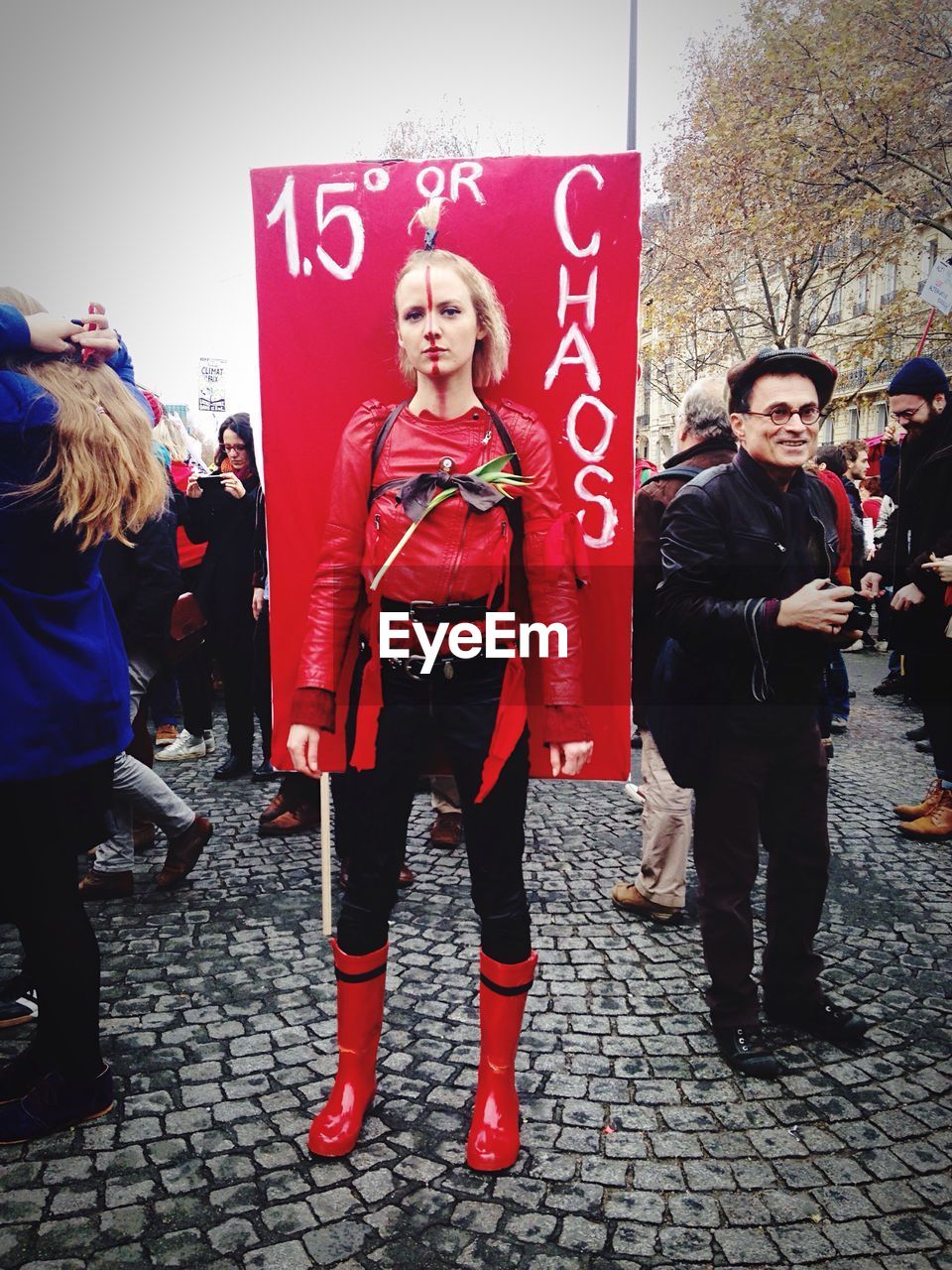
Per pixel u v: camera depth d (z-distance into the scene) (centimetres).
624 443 206
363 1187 198
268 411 213
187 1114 222
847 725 643
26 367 202
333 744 209
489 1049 209
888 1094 232
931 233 1752
